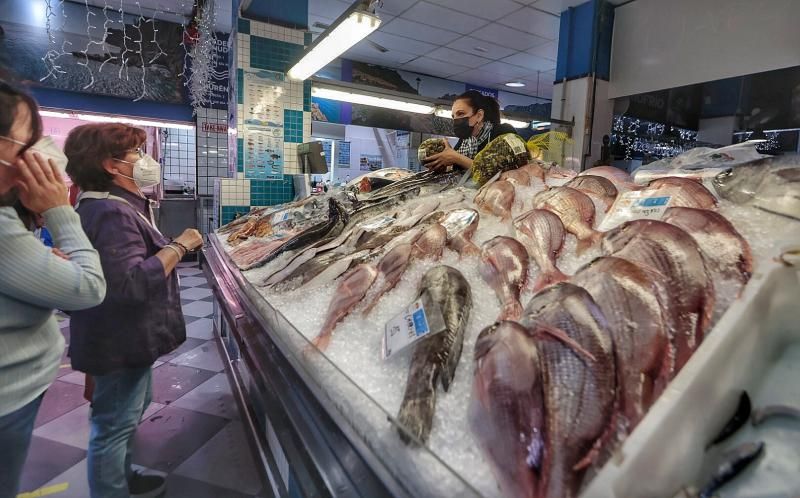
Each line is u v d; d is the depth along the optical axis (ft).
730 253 1.98
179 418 7.06
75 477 5.66
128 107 18.51
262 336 3.82
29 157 2.97
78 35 16.56
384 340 2.49
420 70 25.95
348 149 29.66
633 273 1.87
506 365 1.68
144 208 5.08
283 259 4.85
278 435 2.94
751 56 13.46
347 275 3.28
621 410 1.50
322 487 2.22
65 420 7.00
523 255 2.67
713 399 1.51
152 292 4.31
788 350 1.79
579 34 17.42
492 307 2.51
